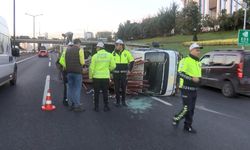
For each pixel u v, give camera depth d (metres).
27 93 13.82
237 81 14.16
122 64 11.00
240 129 8.60
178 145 6.98
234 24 60.91
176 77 13.37
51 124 8.55
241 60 14.13
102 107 10.94
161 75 13.26
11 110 10.26
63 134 7.64
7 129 8.03
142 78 13.41
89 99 12.52
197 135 7.84
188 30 67.69
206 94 15.19
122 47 11.09
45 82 18.06
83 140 7.20
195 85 8.01
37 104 11.31
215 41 46.84
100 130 8.04
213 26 65.56
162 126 8.57
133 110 10.55
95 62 10.05
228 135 7.95
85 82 14.95
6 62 14.12
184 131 8.13
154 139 7.38
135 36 90.62
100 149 6.62
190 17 65.88
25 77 20.97
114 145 6.88
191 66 7.92
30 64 37.78
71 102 10.62
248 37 23.36
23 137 7.38
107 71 10.15
